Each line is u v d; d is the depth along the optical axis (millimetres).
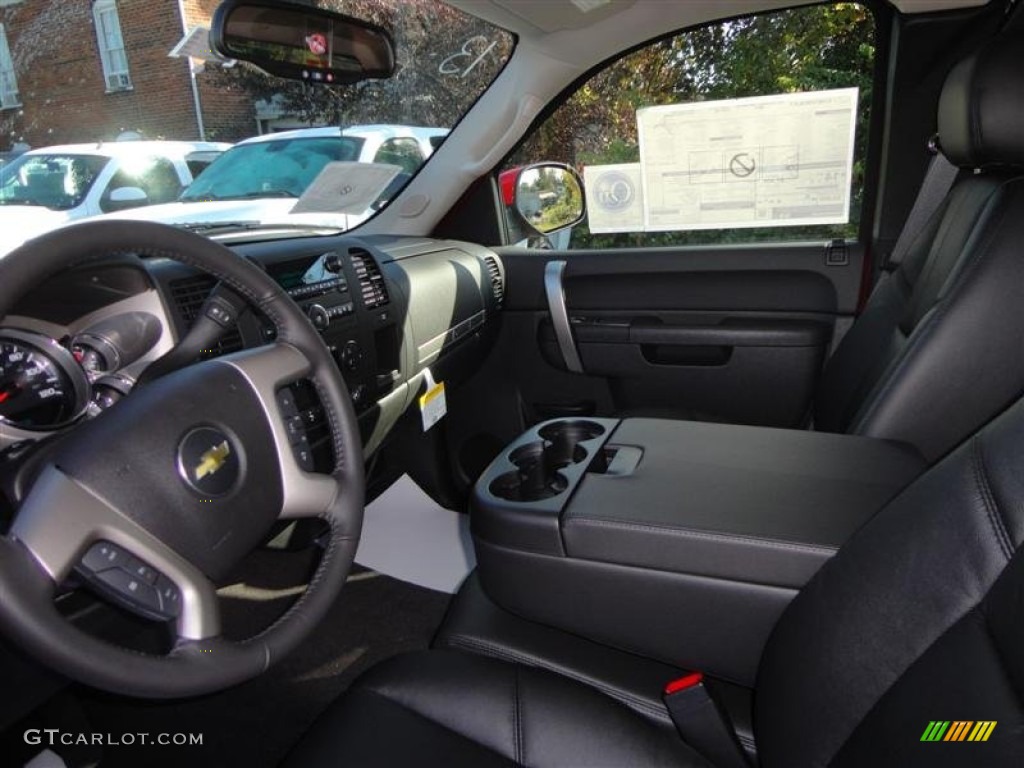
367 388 1589
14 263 691
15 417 844
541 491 1113
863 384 1467
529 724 867
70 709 1457
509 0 1648
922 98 1840
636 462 1172
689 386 2109
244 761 1449
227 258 901
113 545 696
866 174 1991
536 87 2055
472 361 2188
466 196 2305
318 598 874
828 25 1895
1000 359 1100
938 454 1168
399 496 2398
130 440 727
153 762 1438
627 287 2162
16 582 617
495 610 1146
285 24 1476
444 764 821
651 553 971
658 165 2143
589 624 1041
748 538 928
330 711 909
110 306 1011
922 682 637
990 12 1710
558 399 2309
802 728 743
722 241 2156
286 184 1993
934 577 670
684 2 1801
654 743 848
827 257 2004
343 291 1509
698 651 992
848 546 800
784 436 1238
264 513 838
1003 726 542
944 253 1252
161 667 686
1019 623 565
